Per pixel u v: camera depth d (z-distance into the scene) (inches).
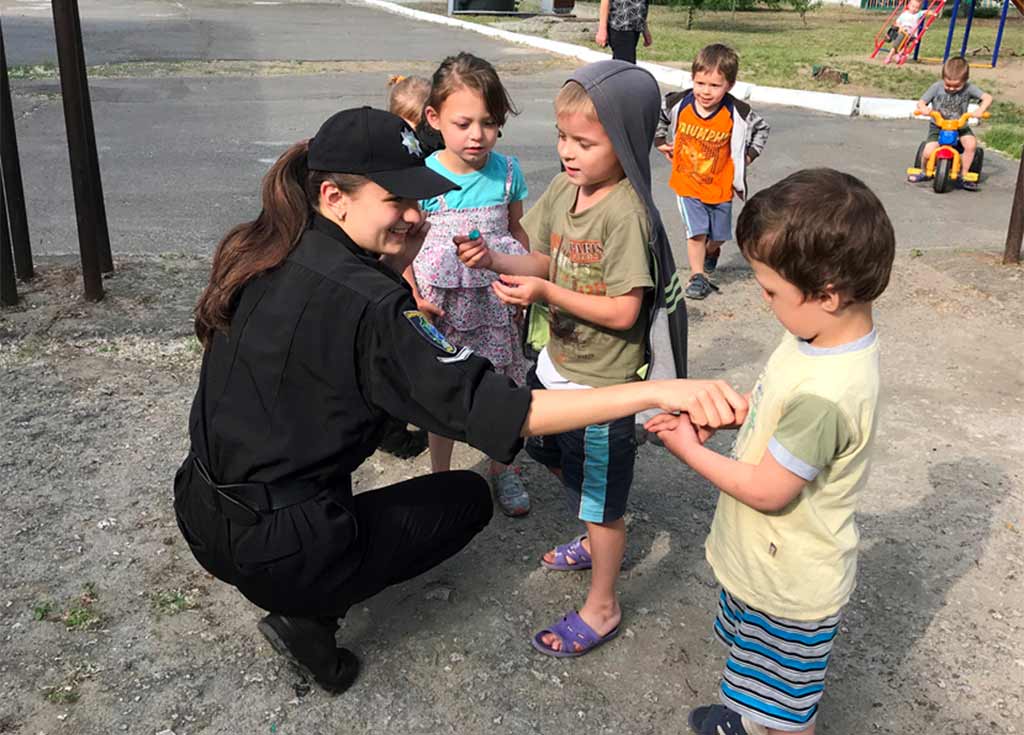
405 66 554.9
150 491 133.6
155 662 103.4
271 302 87.6
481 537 128.6
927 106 326.3
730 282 230.8
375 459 144.9
